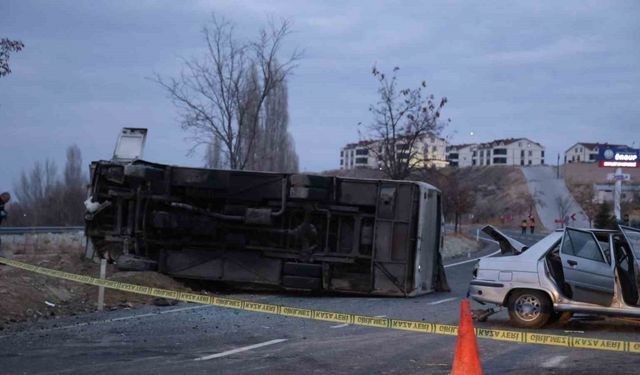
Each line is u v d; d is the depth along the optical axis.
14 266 15.46
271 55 30.27
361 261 19.16
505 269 13.61
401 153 35.38
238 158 29.73
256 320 13.70
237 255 19.28
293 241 19.31
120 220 19.28
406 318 14.63
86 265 18.77
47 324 12.76
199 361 9.54
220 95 29.67
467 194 81.38
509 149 166.50
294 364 9.51
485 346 11.38
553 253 13.48
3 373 8.64
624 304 12.91
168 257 19.36
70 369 8.91
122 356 9.80
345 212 19.05
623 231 12.99
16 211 53.22
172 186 19.23
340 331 12.60
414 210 19.06
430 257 20.41
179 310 15.09
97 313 14.39
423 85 35.28
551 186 125.31
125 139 20.08
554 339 9.90
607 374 9.34
